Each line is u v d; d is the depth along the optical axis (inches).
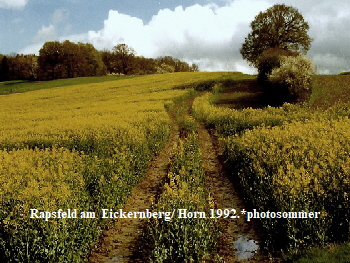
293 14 1756.9
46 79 3592.5
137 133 614.9
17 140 629.9
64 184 322.3
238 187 444.8
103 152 532.1
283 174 335.9
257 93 1421.0
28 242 248.1
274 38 1780.3
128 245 312.5
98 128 685.3
